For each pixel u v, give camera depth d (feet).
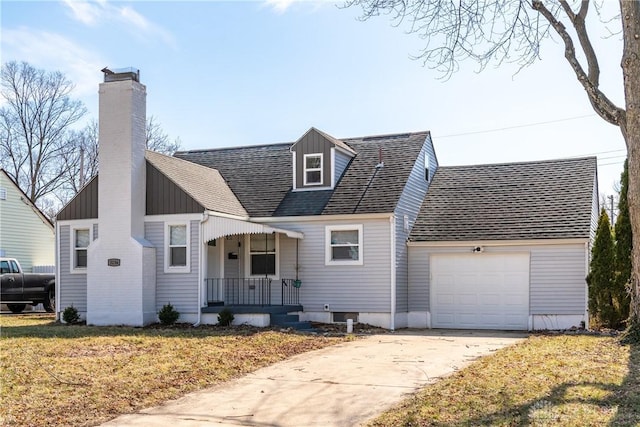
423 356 44.11
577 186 71.92
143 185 67.36
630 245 60.13
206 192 70.44
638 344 43.29
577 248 63.57
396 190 69.31
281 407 29.81
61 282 70.95
